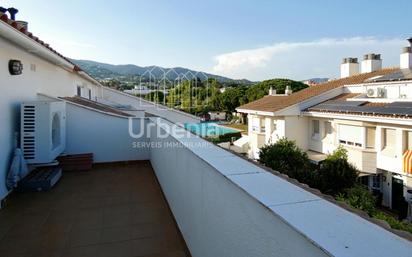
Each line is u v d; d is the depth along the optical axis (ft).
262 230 5.98
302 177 49.62
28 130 21.79
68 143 31.71
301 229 4.70
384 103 52.95
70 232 15.72
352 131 55.11
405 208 46.24
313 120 67.26
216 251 9.02
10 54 20.38
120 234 15.56
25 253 13.46
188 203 13.10
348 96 65.46
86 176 27.78
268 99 92.22
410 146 45.27
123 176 27.84
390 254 3.92
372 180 52.39
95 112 32.35
